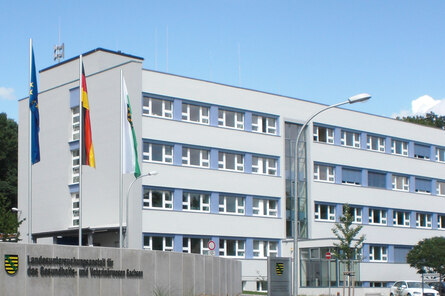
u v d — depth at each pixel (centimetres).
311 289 4928
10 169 6450
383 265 5897
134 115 4362
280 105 5341
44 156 4925
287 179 5328
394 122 6350
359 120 5984
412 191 6431
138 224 4269
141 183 4325
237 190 4947
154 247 4394
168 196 4525
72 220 4644
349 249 4366
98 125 4472
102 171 4409
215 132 4844
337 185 5706
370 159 6041
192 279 2705
